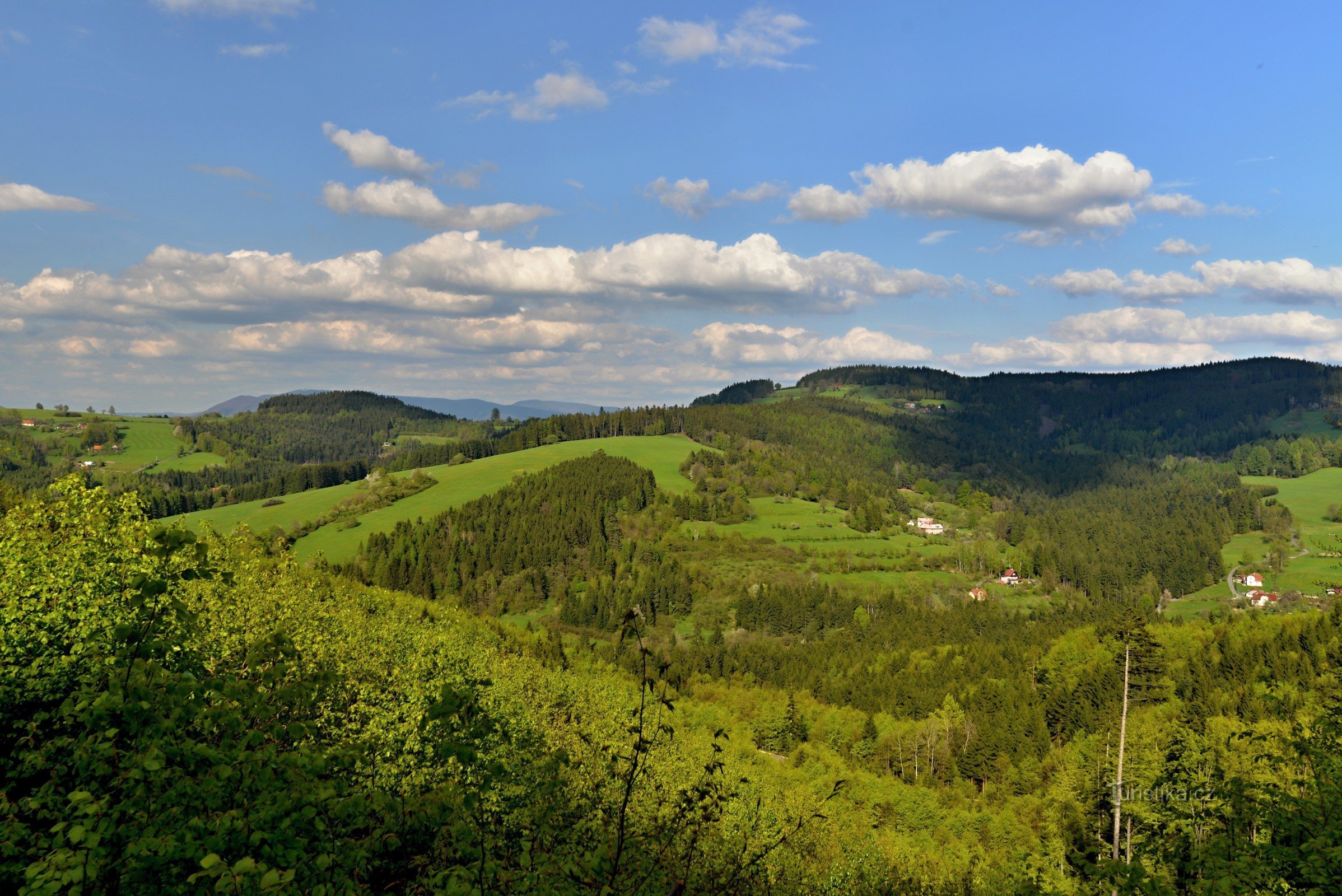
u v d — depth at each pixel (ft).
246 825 23.82
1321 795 41.81
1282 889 38.93
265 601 182.09
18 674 64.13
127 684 25.39
